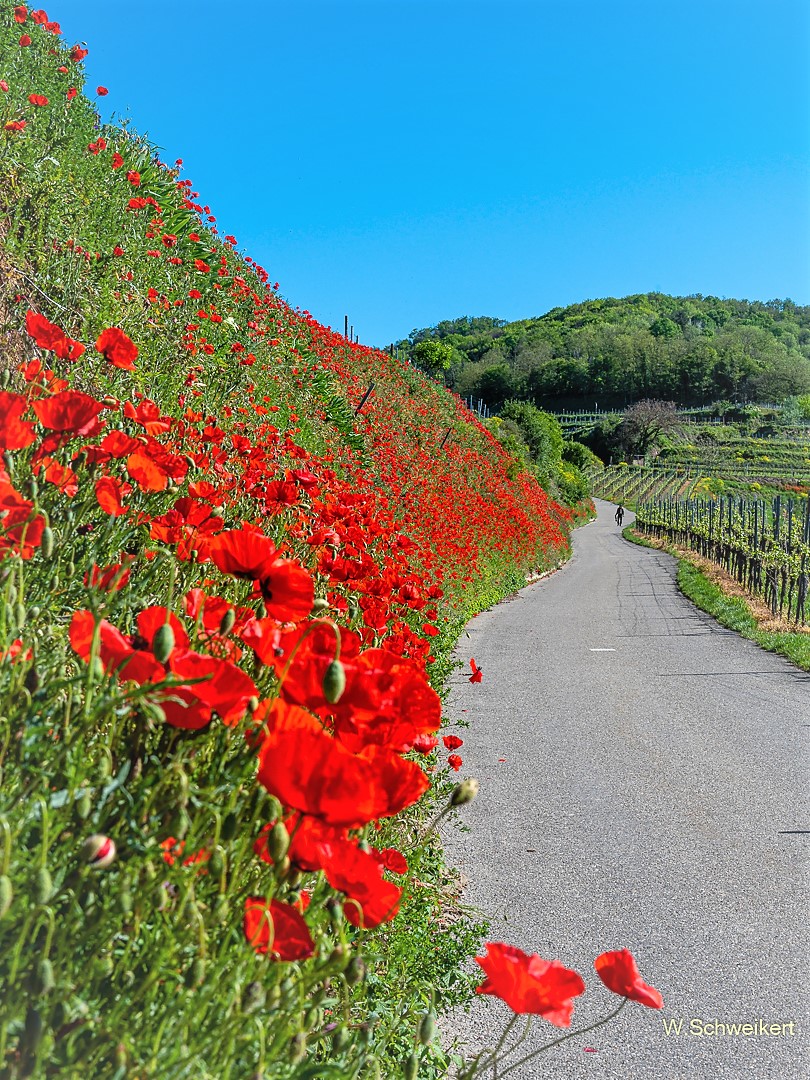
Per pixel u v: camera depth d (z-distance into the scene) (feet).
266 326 46.03
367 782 3.56
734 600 61.87
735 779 20.86
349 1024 5.68
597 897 14.28
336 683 4.07
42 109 23.63
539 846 16.39
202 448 14.48
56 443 6.86
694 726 25.88
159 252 28.45
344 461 43.60
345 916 5.06
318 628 4.73
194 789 4.04
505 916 12.19
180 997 3.79
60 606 6.54
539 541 99.40
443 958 10.07
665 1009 11.12
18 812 3.84
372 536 19.43
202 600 5.44
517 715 26.68
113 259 21.06
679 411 478.18
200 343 23.80
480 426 133.59
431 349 177.37
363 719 4.24
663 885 14.85
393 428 71.97
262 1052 3.72
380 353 108.58
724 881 15.11
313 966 4.46
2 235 16.94
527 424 209.77
